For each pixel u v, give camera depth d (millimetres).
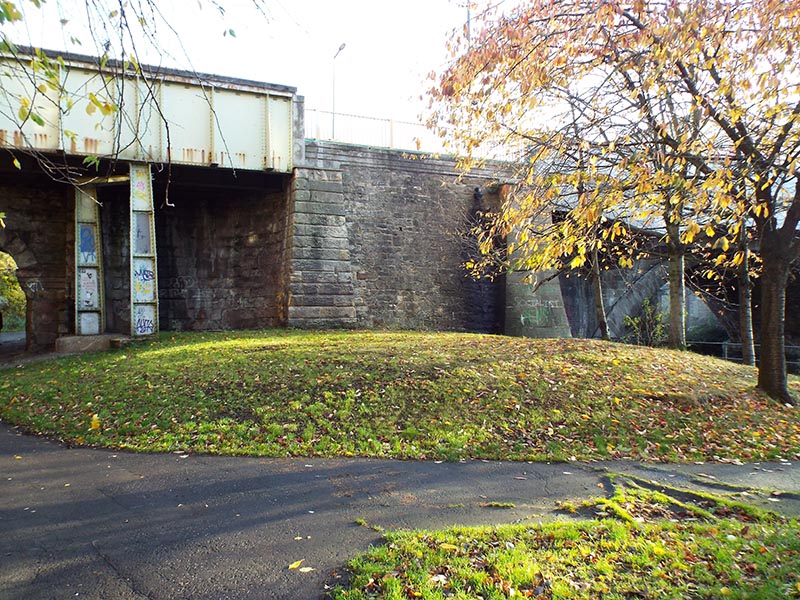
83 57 13922
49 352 15430
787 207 11586
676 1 7621
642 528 5059
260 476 6637
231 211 18453
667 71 7832
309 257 16609
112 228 17078
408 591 3781
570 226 7715
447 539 4656
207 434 8102
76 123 14242
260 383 9836
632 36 8273
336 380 9953
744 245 11820
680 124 9203
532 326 20156
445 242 20250
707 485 6891
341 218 17188
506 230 10828
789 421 10273
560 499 6043
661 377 11672
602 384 10812
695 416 9852
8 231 16453
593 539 4742
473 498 6008
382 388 9719
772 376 11445
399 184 19688
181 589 3959
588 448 8266
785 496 6477
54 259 17016
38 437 8516
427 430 8438
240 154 15984
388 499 5906
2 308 37094
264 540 4785
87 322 15602
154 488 6184
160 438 8031
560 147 8938
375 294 18859
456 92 9750
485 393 9805
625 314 24547
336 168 17359
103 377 10930
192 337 14797
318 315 16500
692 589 3873
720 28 7523
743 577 4055
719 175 6508
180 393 9539
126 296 17125
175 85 15227
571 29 8352
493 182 20516
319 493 6066
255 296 17812
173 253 18000
